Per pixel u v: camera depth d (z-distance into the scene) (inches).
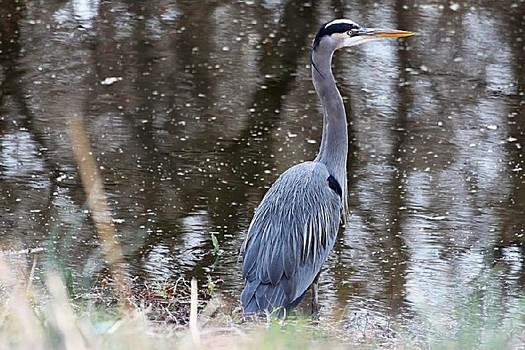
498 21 829.8
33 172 566.6
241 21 826.2
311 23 822.5
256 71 727.1
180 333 305.6
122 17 825.5
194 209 533.6
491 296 433.7
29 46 758.5
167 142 612.7
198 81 706.8
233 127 636.1
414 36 792.9
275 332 292.4
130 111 653.9
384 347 349.4
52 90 682.8
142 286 445.4
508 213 536.7
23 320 271.4
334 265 483.8
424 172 582.2
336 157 450.6
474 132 633.0
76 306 356.5
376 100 676.7
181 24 814.5
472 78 717.9
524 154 603.8
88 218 517.7
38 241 487.8
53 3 852.0
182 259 481.7
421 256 491.2
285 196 425.7
